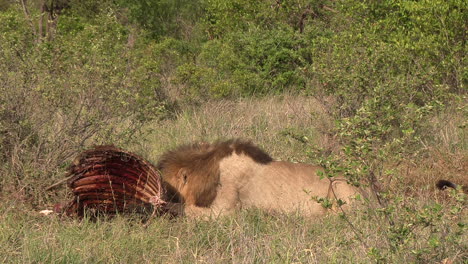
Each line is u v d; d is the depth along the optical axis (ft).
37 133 30.25
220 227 25.53
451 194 22.27
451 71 51.47
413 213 20.98
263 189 28.22
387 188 26.27
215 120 48.21
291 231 25.44
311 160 35.17
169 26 110.11
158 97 53.57
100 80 32.27
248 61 68.64
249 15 82.58
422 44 51.37
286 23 80.69
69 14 104.94
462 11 53.98
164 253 23.65
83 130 31.19
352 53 44.01
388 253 21.58
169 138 42.34
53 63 33.68
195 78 57.82
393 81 39.68
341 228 25.99
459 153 37.06
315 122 43.68
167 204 26.53
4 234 23.81
